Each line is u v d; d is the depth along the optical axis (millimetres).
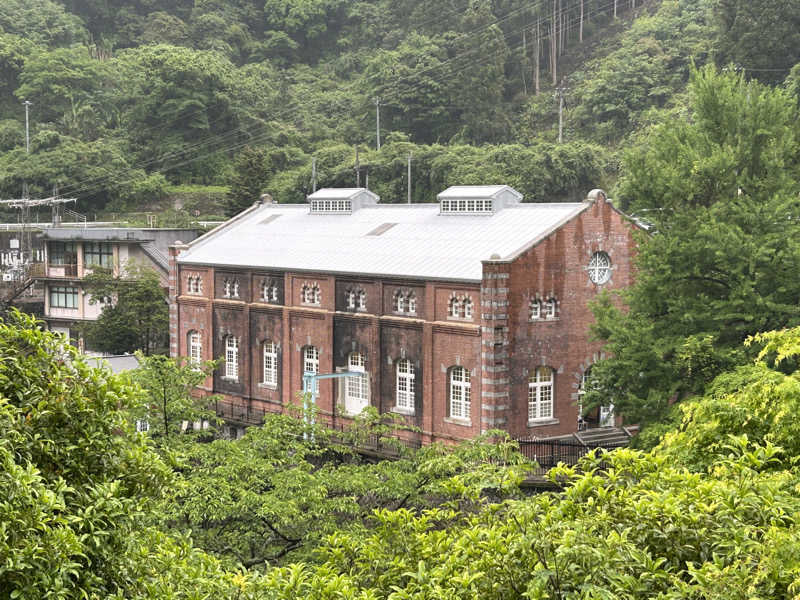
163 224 122375
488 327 49812
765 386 24047
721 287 43406
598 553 14406
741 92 44250
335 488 33594
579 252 53188
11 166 135875
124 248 87438
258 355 64500
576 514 16312
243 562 31859
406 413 54781
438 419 53062
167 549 18312
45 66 152250
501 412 50219
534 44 158375
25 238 103000
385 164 124938
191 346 70188
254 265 64062
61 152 136500
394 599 15539
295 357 61875
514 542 15516
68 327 90625
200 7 179750
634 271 55438
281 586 17828
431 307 53156
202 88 148250
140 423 45688
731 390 36906
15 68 156375
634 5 166500
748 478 16719
